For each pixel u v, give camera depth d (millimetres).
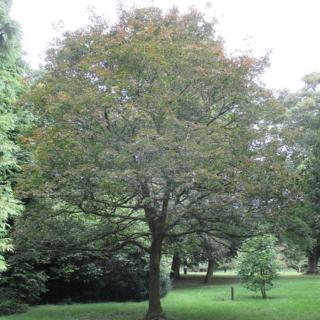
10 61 13539
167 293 21656
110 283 19984
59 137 11742
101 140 11859
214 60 12633
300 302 17469
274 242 19297
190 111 12836
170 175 10891
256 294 21031
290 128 13820
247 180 11812
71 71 13055
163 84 12211
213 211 12070
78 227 14195
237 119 13445
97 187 11898
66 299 19531
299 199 13008
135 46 12023
